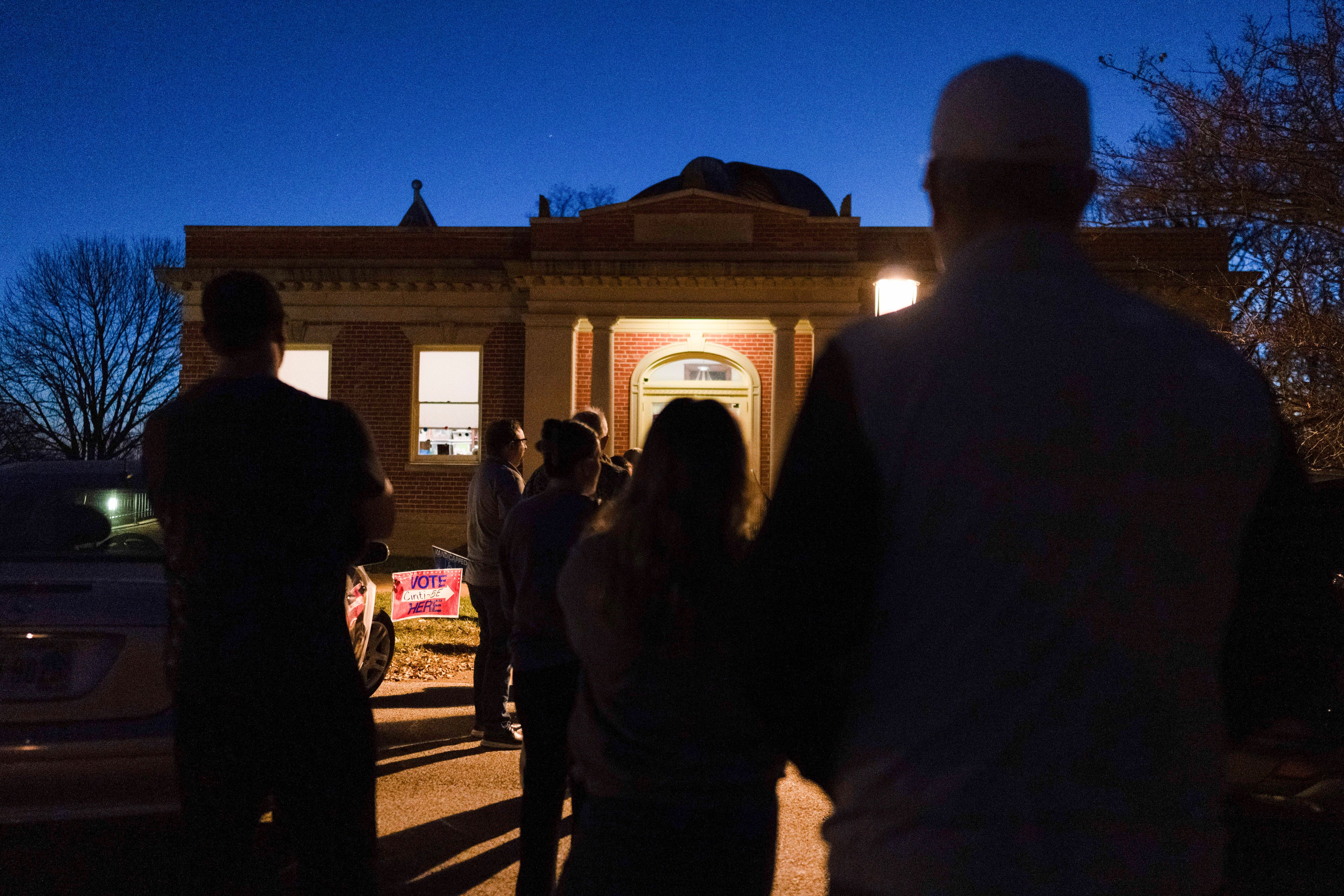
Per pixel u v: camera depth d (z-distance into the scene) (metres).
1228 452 1.20
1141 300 1.30
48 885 3.77
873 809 1.19
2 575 3.92
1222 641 1.22
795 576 1.20
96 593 3.82
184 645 2.23
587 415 5.91
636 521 2.00
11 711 3.61
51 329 40.06
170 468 2.26
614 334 16.44
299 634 2.24
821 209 21.56
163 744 3.70
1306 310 8.77
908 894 1.14
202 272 16.91
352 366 16.95
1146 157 9.40
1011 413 1.16
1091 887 1.09
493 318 16.86
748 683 1.28
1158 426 1.17
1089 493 1.14
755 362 16.52
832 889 1.25
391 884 3.89
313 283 16.88
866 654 1.23
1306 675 1.33
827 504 1.20
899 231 16.28
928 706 1.15
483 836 4.43
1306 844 3.93
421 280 16.77
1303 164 8.37
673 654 1.95
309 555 2.29
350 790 2.29
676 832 1.93
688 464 1.99
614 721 2.01
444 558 8.51
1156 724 1.13
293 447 2.28
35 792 3.60
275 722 2.20
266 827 4.41
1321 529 1.36
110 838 4.29
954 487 1.16
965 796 1.12
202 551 2.23
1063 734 1.11
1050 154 1.29
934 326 1.23
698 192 16.16
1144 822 1.11
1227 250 10.29
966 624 1.14
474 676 7.48
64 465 4.82
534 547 3.29
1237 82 8.85
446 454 16.86
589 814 2.03
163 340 41.56
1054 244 1.29
